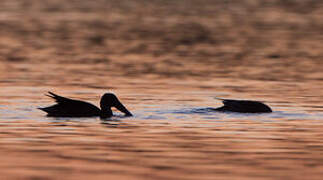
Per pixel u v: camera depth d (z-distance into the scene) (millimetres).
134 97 76000
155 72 105250
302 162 41656
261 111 63625
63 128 53844
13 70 105438
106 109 61562
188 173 38375
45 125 55156
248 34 181375
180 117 60375
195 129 53906
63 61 120000
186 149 45500
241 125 56156
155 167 39875
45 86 86625
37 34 177625
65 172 38281
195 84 90188
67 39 165375
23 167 39406
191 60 123812
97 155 43188
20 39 163625
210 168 39719
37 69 107188
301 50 141000
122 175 37719
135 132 52281
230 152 44594
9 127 53812
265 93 81438
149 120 58688
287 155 43781
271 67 112938
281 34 180500
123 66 113375
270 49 143375
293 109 66938
